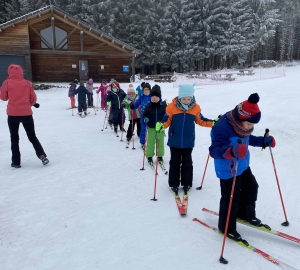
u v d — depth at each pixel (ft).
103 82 43.16
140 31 131.95
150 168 17.39
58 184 14.84
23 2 124.26
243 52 140.77
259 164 17.39
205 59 158.81
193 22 140.15
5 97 16.60
